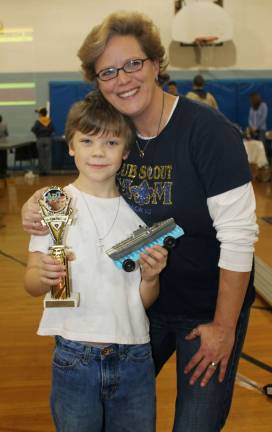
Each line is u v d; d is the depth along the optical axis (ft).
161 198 4.42
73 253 4.33
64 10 33.45
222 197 4.09
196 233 4.48
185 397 4.56
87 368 4.30
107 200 4.54
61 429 4.33
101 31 4.06
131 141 4.46
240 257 4.11
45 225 4.24
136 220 4.61
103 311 4.32
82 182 4.59
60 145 32.40
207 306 4.69
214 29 33.91
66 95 33.96
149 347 4.66
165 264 4.26
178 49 34.60
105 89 4.19
